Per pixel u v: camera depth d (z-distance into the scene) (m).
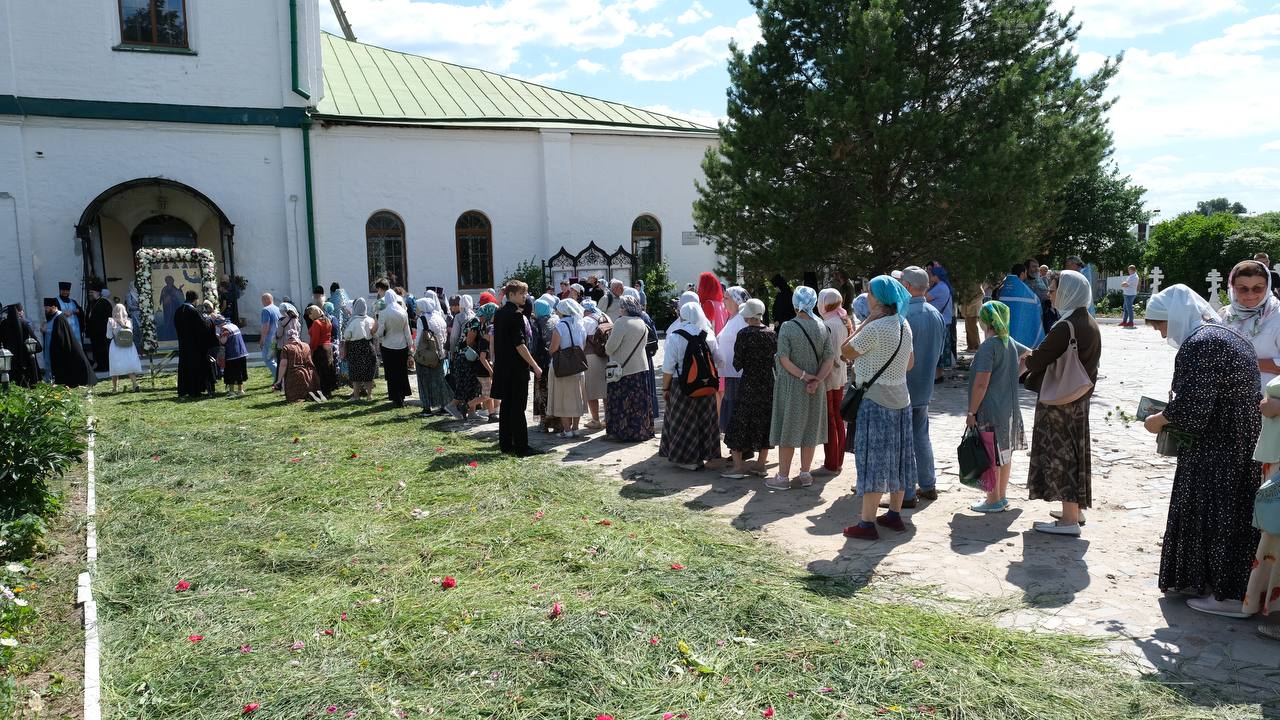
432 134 20.86
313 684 3.66
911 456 5.70
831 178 13.50
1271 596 4.08
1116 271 34.31
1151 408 4.63
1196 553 4.32
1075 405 5.38
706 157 15.20
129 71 18.09
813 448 6.95
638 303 8.91
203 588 4.82
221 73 18.81
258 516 6.24
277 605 4.57
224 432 9.54
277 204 19.64
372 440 9.02
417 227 21.02
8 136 17.31
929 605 4.47
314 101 19.59
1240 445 4.20
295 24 19.12
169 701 3.57
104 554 5.43
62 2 17.48
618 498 6.64
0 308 17.03
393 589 4.77
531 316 10.07
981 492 6.70
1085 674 3.68
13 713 3.45
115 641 4.14
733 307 8.23
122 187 17.84
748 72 14.01
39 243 17.81
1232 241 35.16
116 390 13.36
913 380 6.36
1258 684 3.60
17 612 4.14
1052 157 13.17
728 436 7.37
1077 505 5.52
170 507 6.52
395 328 11.25
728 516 6.20
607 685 3.61
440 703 3.51
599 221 22.75
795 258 13.66
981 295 15.01
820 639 4.00
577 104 23.89
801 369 6.68
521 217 21.97
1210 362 4.18
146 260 17.09
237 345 12.81
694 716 3.37
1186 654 3.88
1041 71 13.53
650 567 4.98
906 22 13.20
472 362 10.18
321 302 13.95
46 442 6.14
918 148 12.87
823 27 13.71
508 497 6.59
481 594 4.65
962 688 3.55
